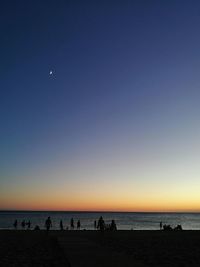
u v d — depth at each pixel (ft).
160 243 94.68
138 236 119.55
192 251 76.89
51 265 58.80
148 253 72.33
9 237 114.83
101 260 55.83
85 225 333.83
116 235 124.77
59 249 80.43
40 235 123.24
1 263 61.57
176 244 92.38
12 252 76.33
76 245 80.79
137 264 51.57
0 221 428.97
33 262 62.64
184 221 555.28
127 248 81.20
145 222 482.69
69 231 147.13
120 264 51.52
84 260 55.83
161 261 61.67
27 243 95.86
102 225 113.91
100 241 99.04
